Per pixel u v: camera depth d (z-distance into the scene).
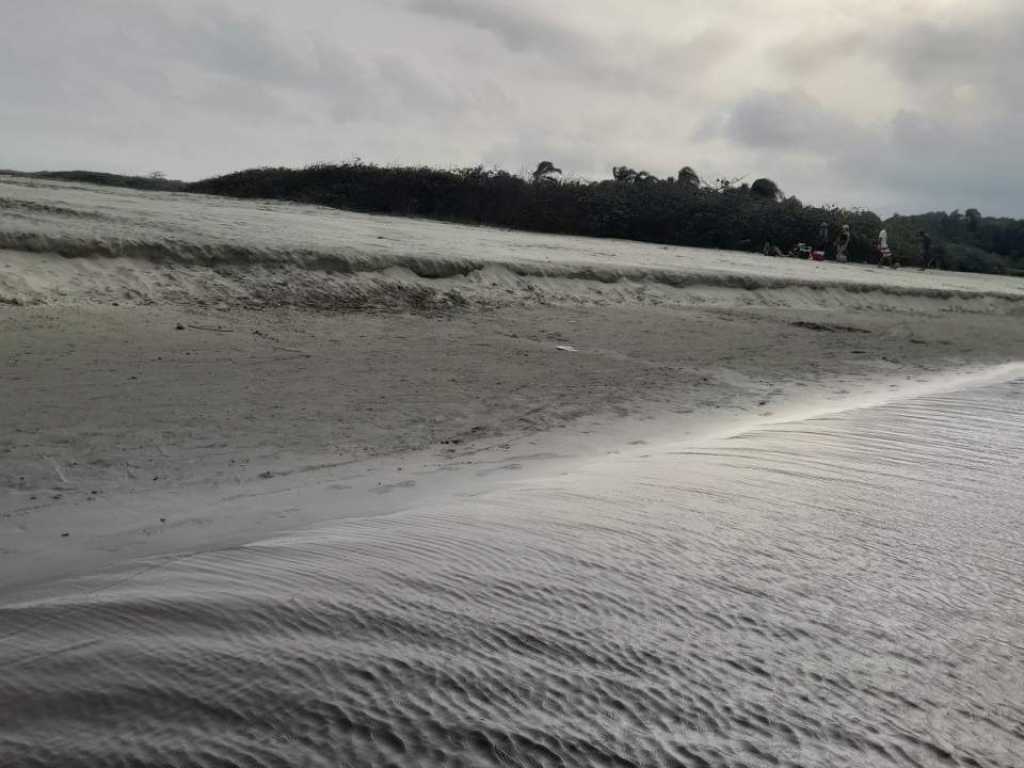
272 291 11.05
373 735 1.84
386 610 2.49
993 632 2.72
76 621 2.33
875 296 19.19
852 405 7.83
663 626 2.56
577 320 12.41
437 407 6.78
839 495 4.17
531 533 3.37
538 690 2.11
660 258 20.58
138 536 3.71
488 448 5.69
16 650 2.14
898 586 3.03
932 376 10.17
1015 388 8.22
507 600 2.65
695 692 2.19
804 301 17.56
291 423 5.96
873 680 2.35
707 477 4.49
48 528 3.79
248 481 4.70
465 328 10.92
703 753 1.93
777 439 5.54
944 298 20.78
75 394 6.17
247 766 1.70
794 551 3.31
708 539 3.40
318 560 2.95
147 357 7.55
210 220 14.77
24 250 9.69
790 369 9.93
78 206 13.69
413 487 4.67
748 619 2.66
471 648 2.29
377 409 6.56
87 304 9.24
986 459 5.07
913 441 5.52
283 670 2.07
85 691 1.94
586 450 5.76
